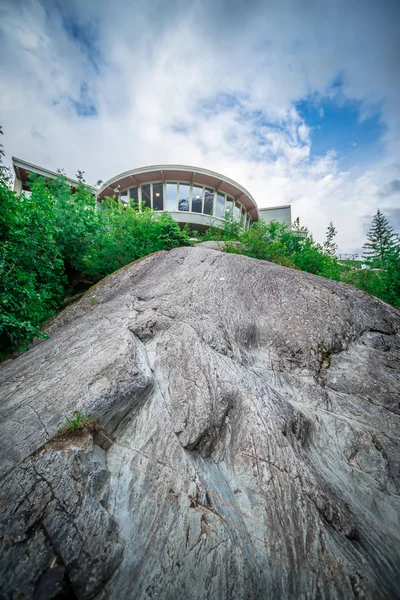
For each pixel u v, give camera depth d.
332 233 12.34
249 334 4.64
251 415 2.89
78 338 4.38
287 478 2.36
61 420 2.42
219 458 2.64
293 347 4.41
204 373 3.33
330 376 3.98
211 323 4.52
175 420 2.79
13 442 2.21
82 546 1.63
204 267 6.74
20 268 5.66
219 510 2.11
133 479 2.24
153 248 9.73
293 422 3.05
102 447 2.43
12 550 1.50
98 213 8.95
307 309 5.04
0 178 4.77
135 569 1.70
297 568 1.83
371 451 2.98
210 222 19.27
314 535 2.00
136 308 5.12
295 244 10.72
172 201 19.12
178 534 1.91
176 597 1.62
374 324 4.80
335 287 5.65
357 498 2.61
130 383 2.92
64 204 8.75
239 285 5.93
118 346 3.60
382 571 1.92
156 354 3.78
